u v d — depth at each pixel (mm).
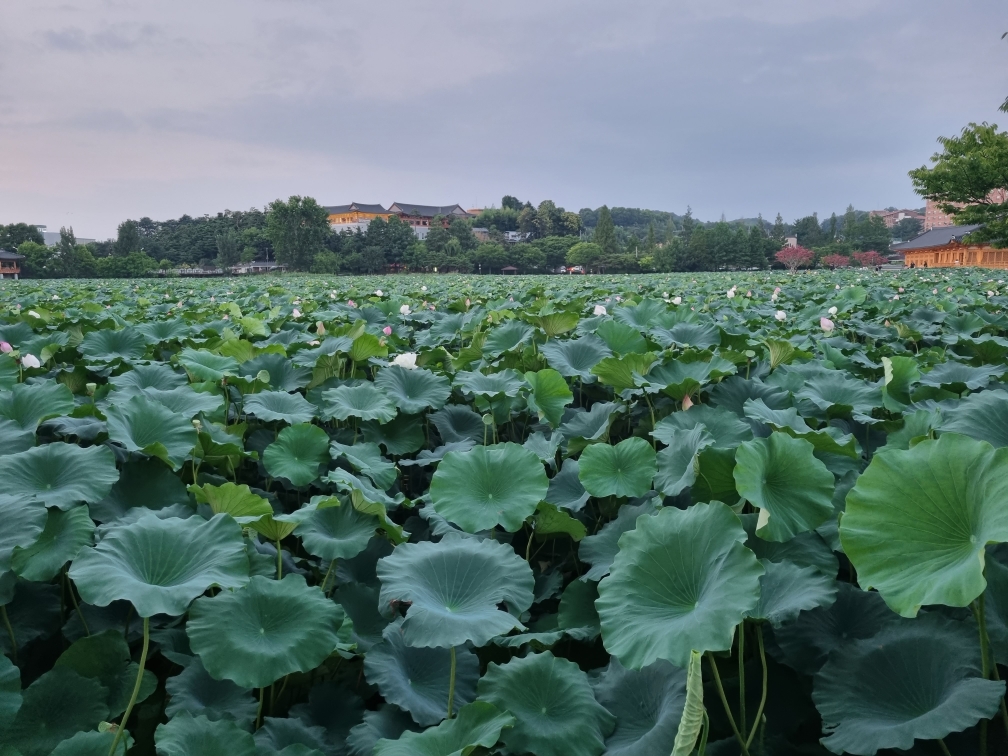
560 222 185000
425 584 2477
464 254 135500
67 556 2537
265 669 2094
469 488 3146
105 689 2309
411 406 4871
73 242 106812
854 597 2467
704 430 3211
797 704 2299
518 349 6508
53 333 8125
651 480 3322
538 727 2066
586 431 4355
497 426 5227
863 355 6168
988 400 3250
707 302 13609
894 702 2047
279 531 2891
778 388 4570
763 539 2738
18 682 1918
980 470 1831
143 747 2350
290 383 5762
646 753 1936
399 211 195750
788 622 2369
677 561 2213
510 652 2803
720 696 2180
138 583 2129
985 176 30328
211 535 2471
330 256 118750
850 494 1987
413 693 2391
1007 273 33219
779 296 14531
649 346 6531
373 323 9805
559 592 3174
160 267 111938
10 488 2789
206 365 5301
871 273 41531
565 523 3209
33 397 4039
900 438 3404
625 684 2334
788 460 2674
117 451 3682
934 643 2121
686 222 188625
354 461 3773
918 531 1873
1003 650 2002
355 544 2969
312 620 2258
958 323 8820
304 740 2211
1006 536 1592
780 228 174625
